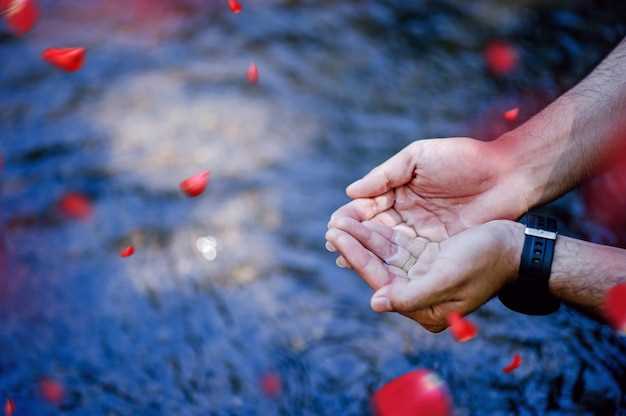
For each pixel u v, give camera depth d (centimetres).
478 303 100
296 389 128
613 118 108
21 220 149
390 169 106
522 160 107
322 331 133
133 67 179
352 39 183
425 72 174
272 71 175
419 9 191
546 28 183
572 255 99
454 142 106
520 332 130
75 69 118
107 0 199
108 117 166
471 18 187
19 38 188
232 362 131
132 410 127
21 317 137
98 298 139
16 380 130
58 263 143
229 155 157
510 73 172
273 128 161
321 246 143
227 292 139
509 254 99
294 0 195
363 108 165
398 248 104
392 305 97
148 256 143
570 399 123
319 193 150
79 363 132
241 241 144
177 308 137
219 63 178
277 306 137
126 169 155
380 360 129
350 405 125
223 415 126
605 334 129
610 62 110
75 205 149
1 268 142
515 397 124
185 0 197
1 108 169
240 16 192
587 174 109
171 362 132
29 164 157
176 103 168
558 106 109
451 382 126
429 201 107
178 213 149
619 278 98
